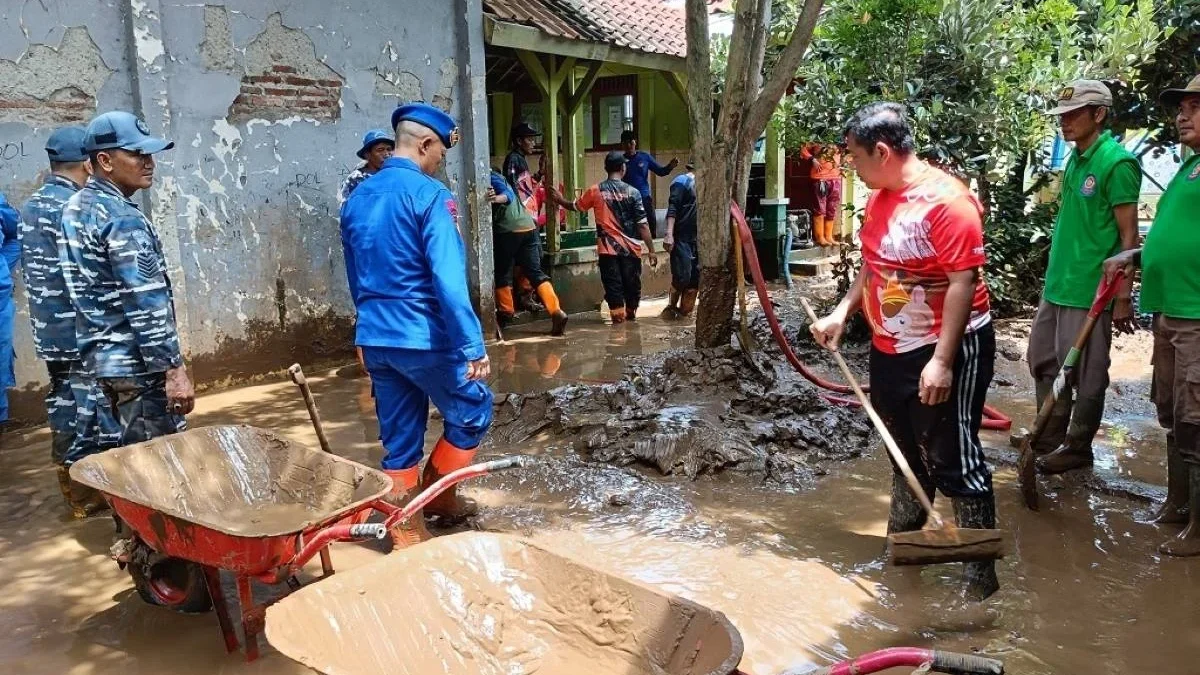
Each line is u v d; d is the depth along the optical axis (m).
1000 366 7.80
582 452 5.66
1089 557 4.17
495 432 6.09
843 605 3.76
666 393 6.41
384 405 4.34
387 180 4.15
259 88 7.49
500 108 14.41
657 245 12.55
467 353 4.00
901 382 3.84
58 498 5.09
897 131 3.60
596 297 11.48
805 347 8.50
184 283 7.13
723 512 4.77
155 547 3.39
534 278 9.47
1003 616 3.64
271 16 7.48
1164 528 4.48
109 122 4.05
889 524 4.27
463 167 9.15
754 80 6.75
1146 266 4.30
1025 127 9.23
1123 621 3.60
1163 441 5.73
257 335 7.71
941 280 3.69
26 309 6.27
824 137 9.98
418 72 8.70
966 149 9.06
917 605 3.75
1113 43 8.97
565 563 3.23
